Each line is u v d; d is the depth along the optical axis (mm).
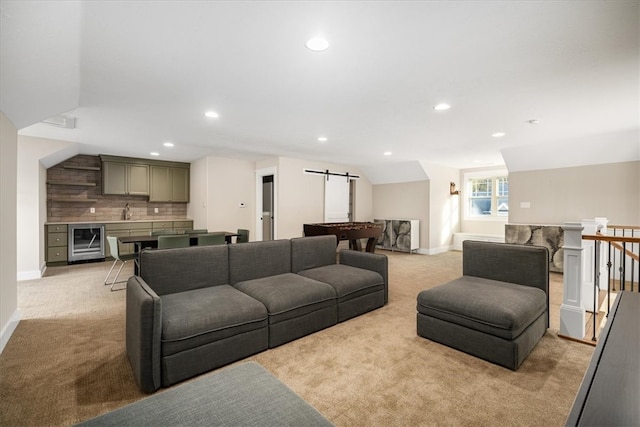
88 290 4059
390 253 7465
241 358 2242
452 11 1660
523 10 1647
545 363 2223
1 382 1952
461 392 1889
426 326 2621
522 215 5969
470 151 5695
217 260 2846
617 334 1107
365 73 2439
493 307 2232
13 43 1651
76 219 6207
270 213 7148
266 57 2176
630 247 4664
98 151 5848
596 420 678
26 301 3602
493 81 2586
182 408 1156
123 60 2207
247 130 4223
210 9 1638
